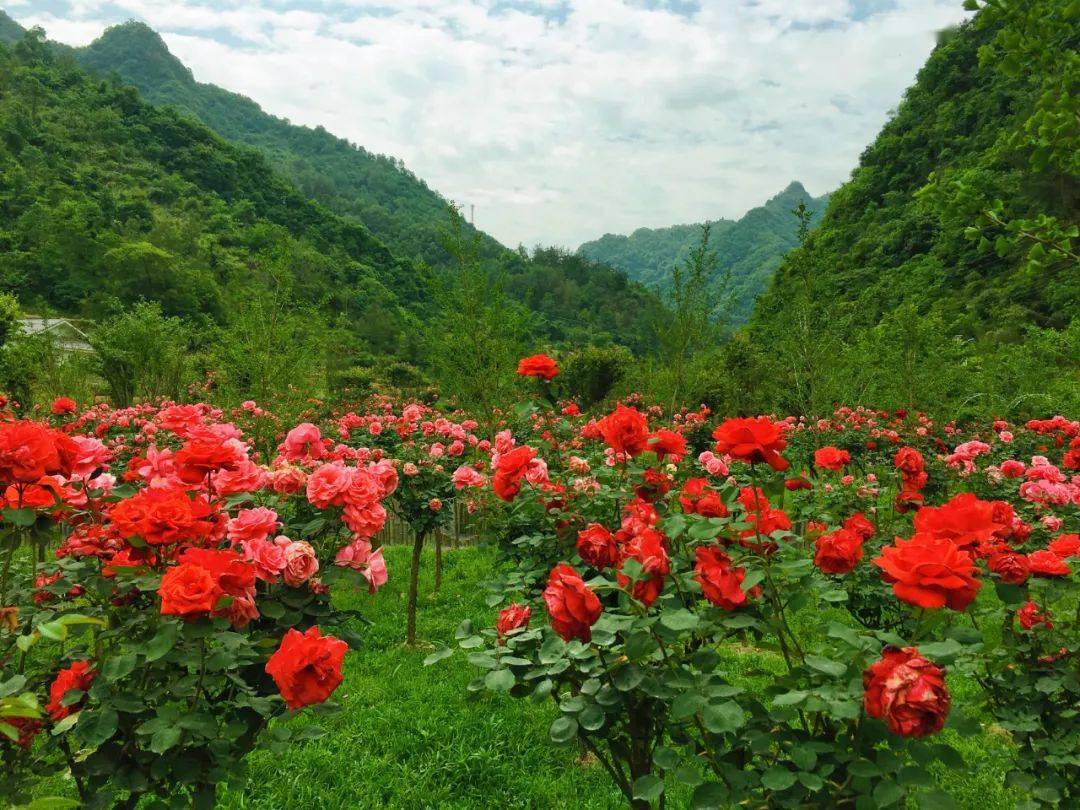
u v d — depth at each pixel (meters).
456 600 6.93
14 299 16.22
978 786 3.46
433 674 5.12
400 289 113.94
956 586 1.32
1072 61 3.15
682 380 14.00
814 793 1.45
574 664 1.67
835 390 11.86
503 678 1.61
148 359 16.75
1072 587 2.24
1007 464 5.64
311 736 1.96
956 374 13.76
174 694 1.76
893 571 1.40
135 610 2.06
